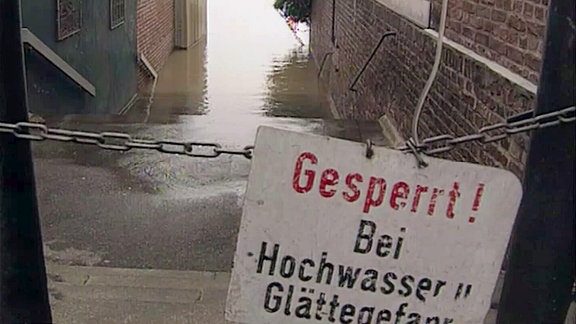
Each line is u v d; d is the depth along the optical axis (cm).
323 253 143
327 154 139
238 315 148
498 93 359
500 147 350
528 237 164
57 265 350
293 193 141
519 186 141
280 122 741
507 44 359
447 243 143
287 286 145
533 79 323
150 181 493
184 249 381
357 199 141
